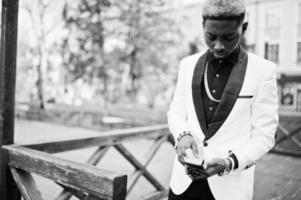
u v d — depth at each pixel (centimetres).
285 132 620
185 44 1338
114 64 1385
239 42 130
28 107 1380
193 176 119
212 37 119
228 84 132
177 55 1381
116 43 1345
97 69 1382
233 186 132
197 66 144
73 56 1361
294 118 602
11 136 252
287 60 545
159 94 1509
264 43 569
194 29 1284
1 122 247
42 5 1194
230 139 132
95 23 1280
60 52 1354
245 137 132
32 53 1327
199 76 141
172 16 1319
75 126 1087
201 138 137
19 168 235
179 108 153
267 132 126
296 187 424
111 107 1347
